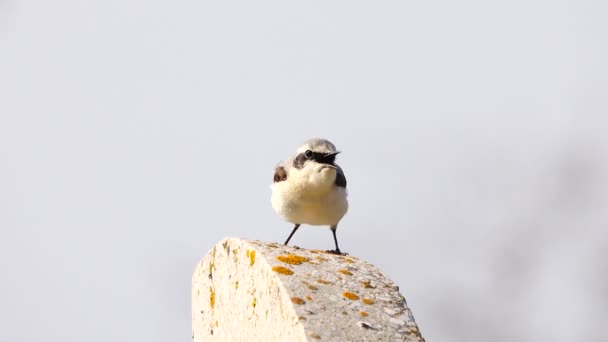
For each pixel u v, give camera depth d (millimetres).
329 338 7902
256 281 9445
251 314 9531
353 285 8977
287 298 8477
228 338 10336
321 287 8734
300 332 8039
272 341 8828
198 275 11719
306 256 9586
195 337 11789
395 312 8570
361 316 8391
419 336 8281
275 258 9375
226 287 10508
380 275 9383
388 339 8094
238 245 10195
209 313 11156
